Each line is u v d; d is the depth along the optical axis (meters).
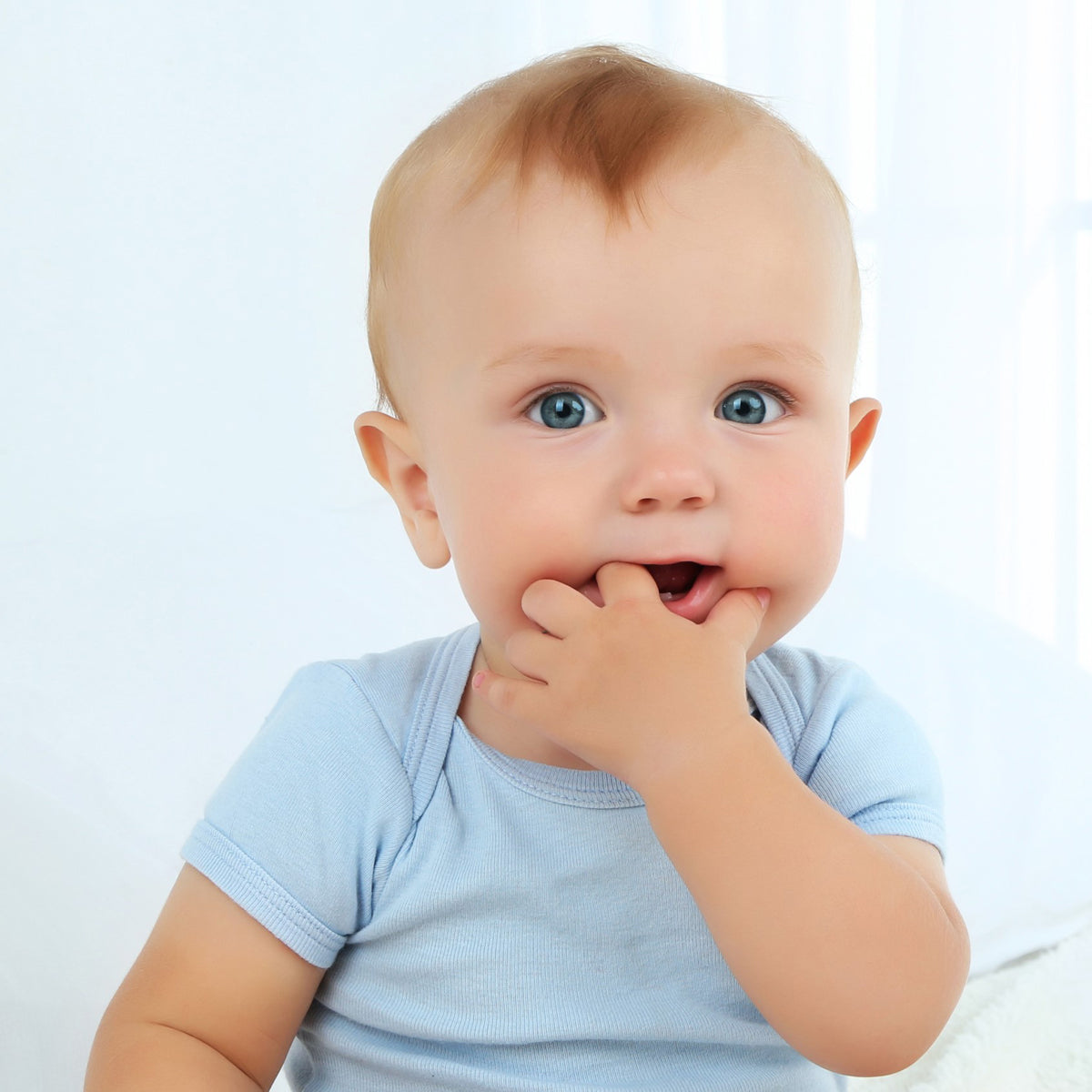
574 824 0.85
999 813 1.43
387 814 0.87
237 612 1.56
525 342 0.76
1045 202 2.28
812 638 1.64
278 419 1.90
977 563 2.29
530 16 2.00
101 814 1.25
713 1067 0.84
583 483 0.76
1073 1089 1.11
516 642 0.79
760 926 0.72
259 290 1.87
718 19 2.18
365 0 1.88
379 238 0.87
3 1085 0.96
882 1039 0.73
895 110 2.23
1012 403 2.28
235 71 1.83
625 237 0.76
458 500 0.81
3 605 1.52
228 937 0.84
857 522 2.35
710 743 0.73
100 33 1.78
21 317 1.78
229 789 0.88
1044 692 1.59
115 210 1.80
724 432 0.77
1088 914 1.36
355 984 0.87
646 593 0.76
